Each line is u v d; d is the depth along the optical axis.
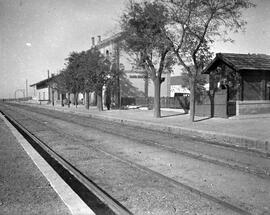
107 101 41.72
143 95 49.12
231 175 6.89
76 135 14.41
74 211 4.50
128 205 4.95
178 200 5.16
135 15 20.89
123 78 47.50
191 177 6.74
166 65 23.62
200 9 18.11
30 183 6.05
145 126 19.33
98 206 4.93
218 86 24.88
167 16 18.94
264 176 6.78
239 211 4.65
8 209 4.68
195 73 19.66
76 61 43.94
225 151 10.16
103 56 38.06
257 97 23.33
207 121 20.03
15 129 16.39
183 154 9.54
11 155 9.05
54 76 55.84
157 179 6.54
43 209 4.67
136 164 7.95
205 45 19.22
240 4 17.52
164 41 19.61
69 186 5.75
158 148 10.73
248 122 18.70
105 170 7.38
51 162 8.32
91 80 36.94
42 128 17.69
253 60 24.17
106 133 15.22
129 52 24.00
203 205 4.91
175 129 16.62
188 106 30.08
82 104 62.69
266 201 5.16
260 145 11.27
